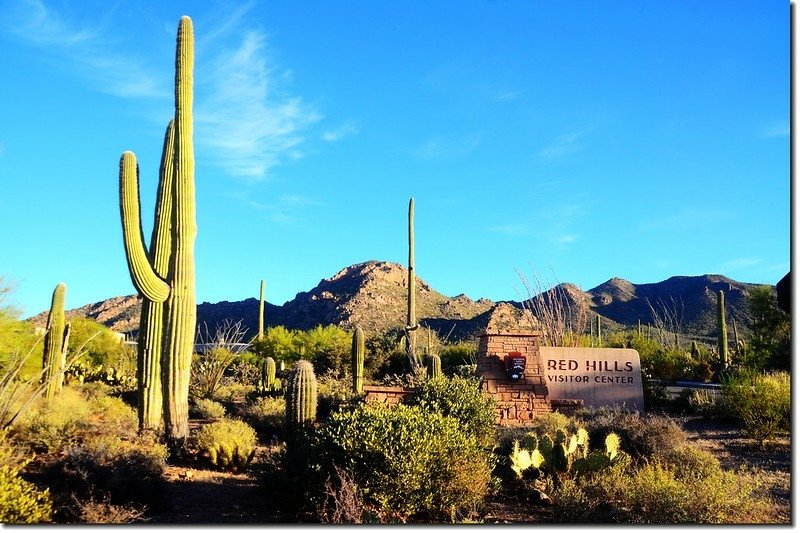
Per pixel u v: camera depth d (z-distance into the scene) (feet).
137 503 27.48
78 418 39.22
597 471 31.99
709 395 58.70
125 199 39.17
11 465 27.53
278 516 27.63
